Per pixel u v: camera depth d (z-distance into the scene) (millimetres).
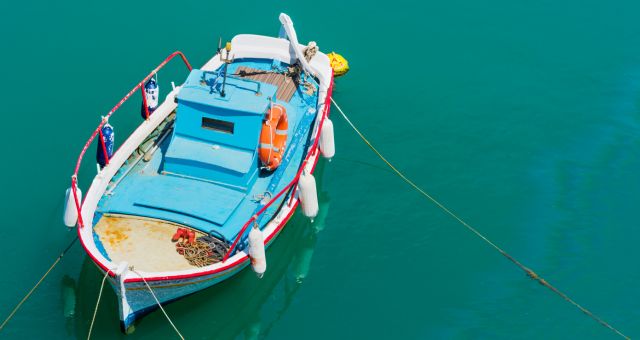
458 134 26875
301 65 26078
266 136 21594
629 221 24312
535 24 31844
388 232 23547
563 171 25906
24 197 23438
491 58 30000
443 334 20906
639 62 30281
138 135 22547
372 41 30312
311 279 22203
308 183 21734
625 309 21734
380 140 26438
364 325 21094
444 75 29078
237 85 22188
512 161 26109
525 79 29250
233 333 20875
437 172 25516
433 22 31547
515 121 27547
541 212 24438
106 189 21156
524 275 22516
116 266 18297
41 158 24672
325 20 31062
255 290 21750
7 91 26766
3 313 20406
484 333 20969
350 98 27875
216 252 19766
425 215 24094
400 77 28859
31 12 30078
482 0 32969
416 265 22656
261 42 26344
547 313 21547
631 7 32938
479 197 24797
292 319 21219
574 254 23203
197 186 21375
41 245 22078
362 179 25094
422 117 27391
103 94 26906
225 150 21656
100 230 20047
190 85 22062
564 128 27375
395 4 32375
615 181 25641
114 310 20656
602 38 31328
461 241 23391
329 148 24484
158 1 31109
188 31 29734
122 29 29609
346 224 23703
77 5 30594
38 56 28188
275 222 20844
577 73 29625
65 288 21062
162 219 20359
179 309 20719
